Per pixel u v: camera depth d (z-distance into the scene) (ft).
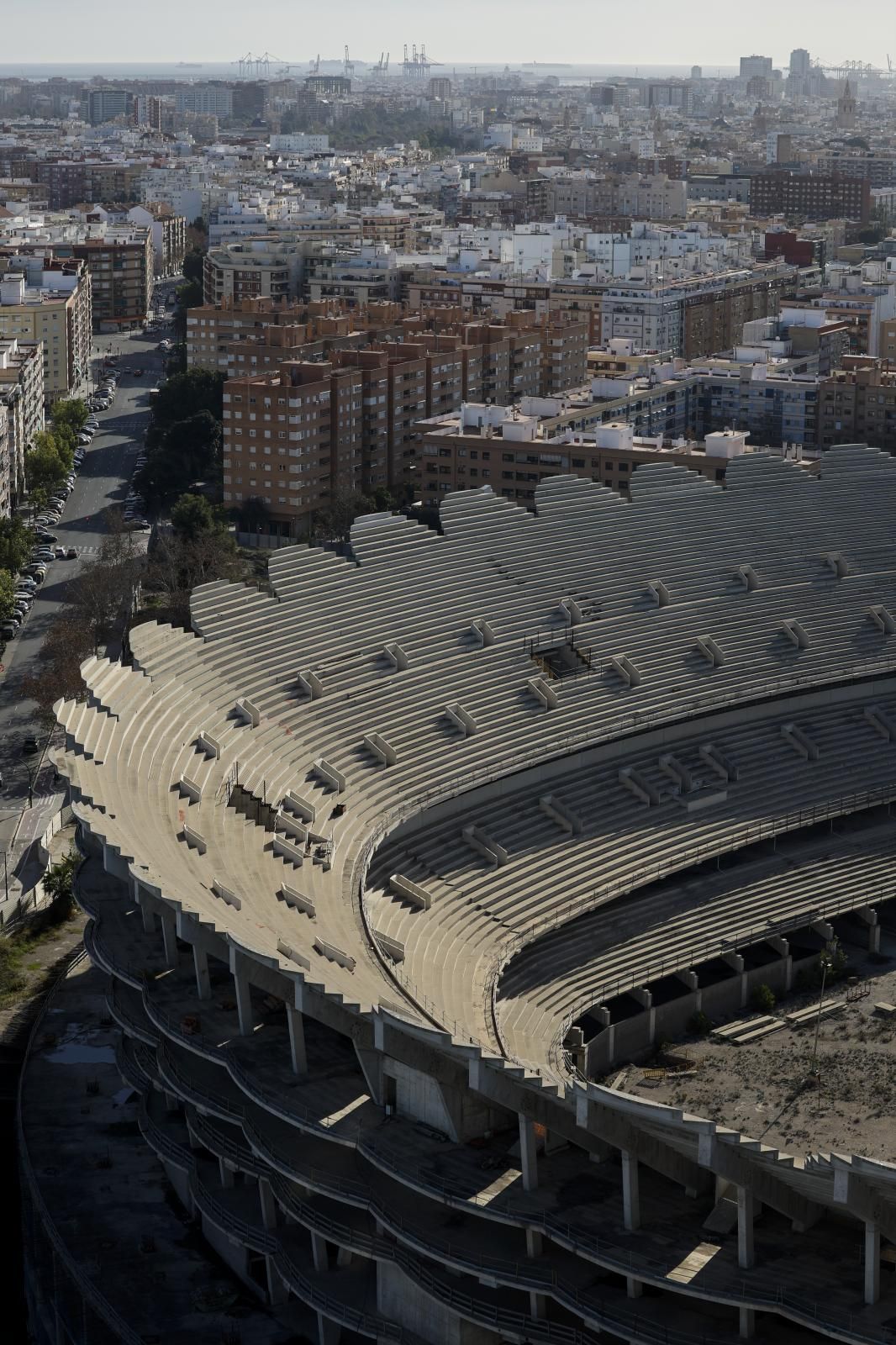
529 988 592.60
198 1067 488.02
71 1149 529.04
